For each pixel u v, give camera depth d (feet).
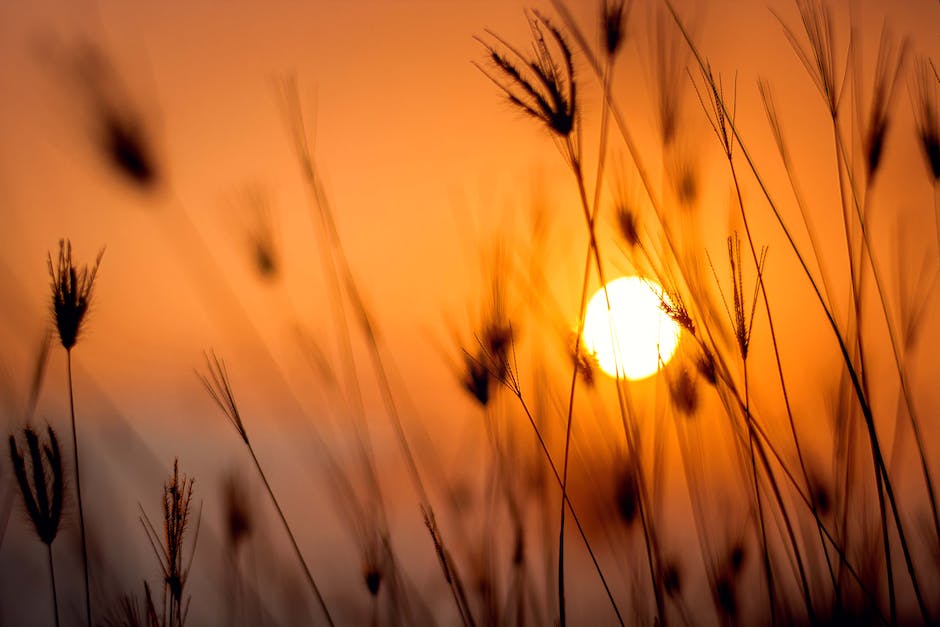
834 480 6.17
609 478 6.23
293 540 6.18
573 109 6.09
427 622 6.26
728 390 6.18
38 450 5.99
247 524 6.29
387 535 6.30
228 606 6.23
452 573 6.16
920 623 6.00
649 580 6.21
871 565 6.13
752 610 6.15
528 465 6.29
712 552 6.18
